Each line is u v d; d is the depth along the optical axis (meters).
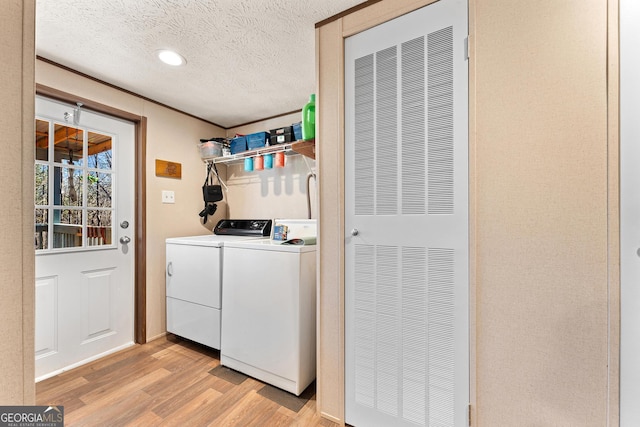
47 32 1.47
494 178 1.04
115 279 2.13
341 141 1.37
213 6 1.29
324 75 1.41
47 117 1.78
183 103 2.38
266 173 2.70
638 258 0.85
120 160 2.16
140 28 1.44
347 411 1.37
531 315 0.99
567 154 0.93
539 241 0.98
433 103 1.16
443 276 1.15
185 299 2.18
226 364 1.89
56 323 1.81
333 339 1.40
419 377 1.20
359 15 1.31
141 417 1.43
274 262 1.69
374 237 1.30
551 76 0.96
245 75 1.93
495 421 1.04
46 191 1.78
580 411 0.92
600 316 0.89
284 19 1.39
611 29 0.87
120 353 2.09
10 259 0.61
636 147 0.85
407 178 1.22
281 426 1.38
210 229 2.81
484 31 1.06
